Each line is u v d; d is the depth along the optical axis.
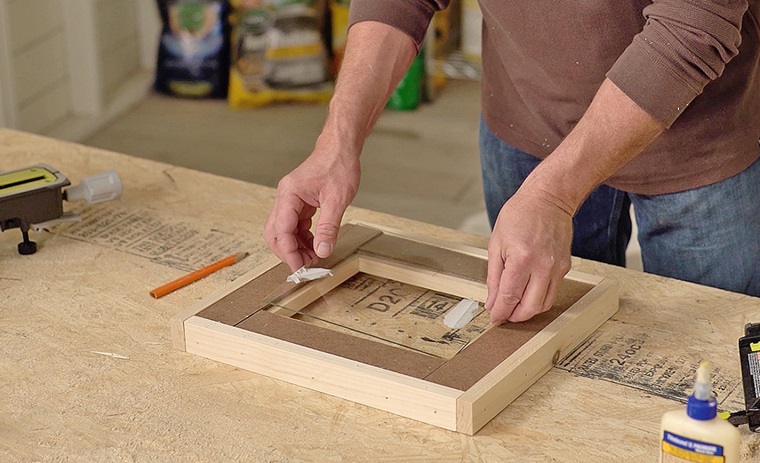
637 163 1.46
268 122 3.90
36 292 1.35
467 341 1.17
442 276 1.32
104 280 1.38
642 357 1.18
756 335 1.14
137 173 1.73
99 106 3.87
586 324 1.22
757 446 1.00
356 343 1.16
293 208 1.33
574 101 1.48
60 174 1.48
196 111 4.00
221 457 1.01
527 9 1.40
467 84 4.22
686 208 1.47
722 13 1.10
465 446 1.03
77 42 3.76
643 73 1.12
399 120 3.90
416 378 1.08
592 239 1.72
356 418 1.08
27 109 3.55
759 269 1.51
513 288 1.14
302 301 1.28
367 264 1.37
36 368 1.17
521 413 1.08
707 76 1.13
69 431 1.06
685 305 1.30
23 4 3.42
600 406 1.09
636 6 1.32
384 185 3.39
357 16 1.50
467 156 3.61
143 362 1.19
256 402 1.11
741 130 1.42
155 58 4.26
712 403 0.85
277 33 3.91
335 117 1.42
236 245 1.48
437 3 1.51
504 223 1.15
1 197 1.41
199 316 1.21
